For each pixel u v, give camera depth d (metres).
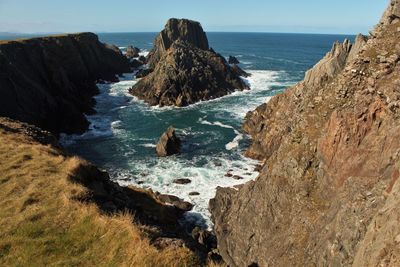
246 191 32.16
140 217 19.98
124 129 70.31
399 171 16.58
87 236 14.54
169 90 88.38
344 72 26.98
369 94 22.48
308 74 45.91
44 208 16.56
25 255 13.44
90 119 77.00
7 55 72.00
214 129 68.69
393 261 11.59
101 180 24.50
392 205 13.88
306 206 24.77
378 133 21.02
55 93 80.56
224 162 53.69
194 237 33.78
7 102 61.69
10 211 16.66
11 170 21.22
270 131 53.88
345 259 18.45
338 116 23.80
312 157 26.17
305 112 29.84
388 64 22.36
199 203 41.84
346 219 19.59
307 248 22.67
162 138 57.56
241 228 30.19
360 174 20.98
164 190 45.19
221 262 14.36
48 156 24.03
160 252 13.42
